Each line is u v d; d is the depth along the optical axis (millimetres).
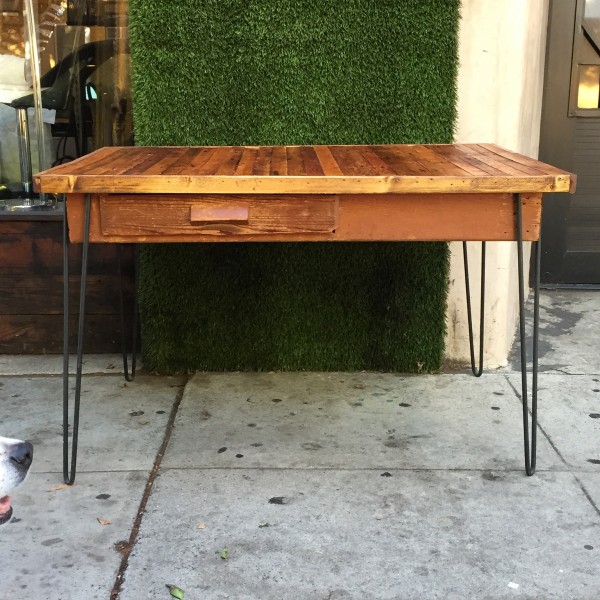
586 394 3131
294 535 2119
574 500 2295
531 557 2010
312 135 3166
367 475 2457
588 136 4660
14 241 3469
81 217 2168
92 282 3527
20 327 3574
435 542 2080
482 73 3182
